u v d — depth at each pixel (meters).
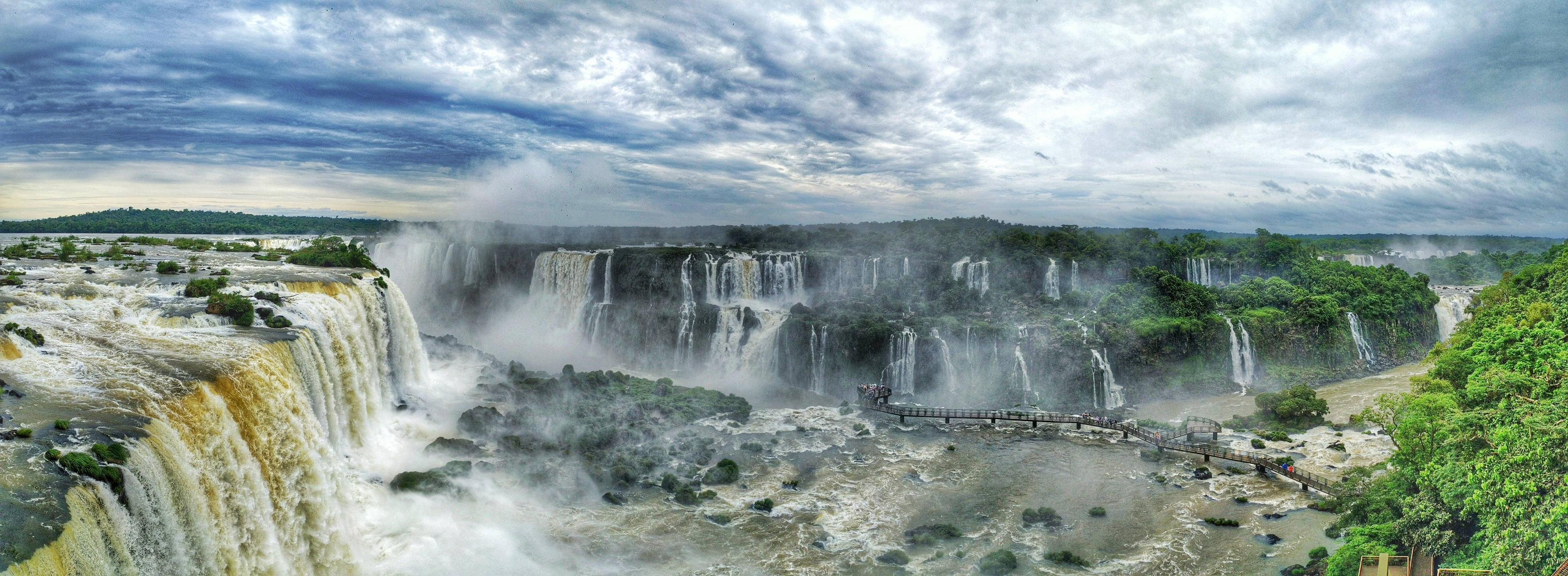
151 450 34.28
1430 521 51.56
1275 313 126.75
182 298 59.50
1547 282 122.88
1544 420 51.62
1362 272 150.25
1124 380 109.06
